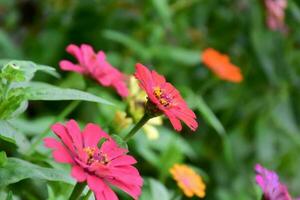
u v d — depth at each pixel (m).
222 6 1.31
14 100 0.61
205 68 1.27
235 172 1.22
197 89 1.26
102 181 0.55
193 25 1.30
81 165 0.55
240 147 1.25
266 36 1.26
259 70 1.29
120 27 1.25
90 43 1.24
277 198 0.65
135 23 1.25
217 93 1.27
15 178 0.59
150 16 1.22
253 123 1.29
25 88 0.62
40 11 1.31
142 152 0.94
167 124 1.18
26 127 0.92
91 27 1.25
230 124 1.28
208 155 1.21
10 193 0.60
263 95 1.30
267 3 1.23
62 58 1.23
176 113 0.62
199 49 1.31
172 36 1.27
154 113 0.63
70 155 0.56
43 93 0.61
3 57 1.18
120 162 0.58
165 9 1.13
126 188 0.56
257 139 1.26
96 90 0.95
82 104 1.13
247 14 1.28
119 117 0.77
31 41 1.25
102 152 0.59
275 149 1.27
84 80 0.74
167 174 0.91
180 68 1.25
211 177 1.20
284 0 1.24
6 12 1.38
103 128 0.78
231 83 1.29
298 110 1.33
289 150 1.27
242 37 1.30
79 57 0.74
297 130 1.33
